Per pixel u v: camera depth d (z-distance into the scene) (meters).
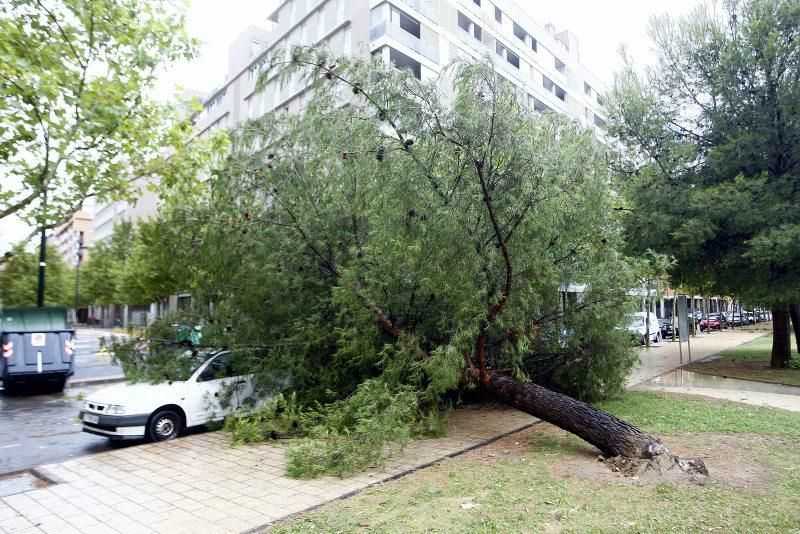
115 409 8.14
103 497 5.59
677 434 7.68
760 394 11.45
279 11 38.47
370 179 7.28
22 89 8.48
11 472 6.92
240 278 8.80
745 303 15.01
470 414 9.47
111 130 9.55
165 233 8.87
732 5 15.55
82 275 51.97
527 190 6.78
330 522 4.60
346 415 7.03
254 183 8.63
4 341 13.99
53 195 10.17
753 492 5.07
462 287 6.92
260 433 8.13
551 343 9.36
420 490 5.41
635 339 10.12
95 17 9.45
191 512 5.05
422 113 6.77
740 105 14.94
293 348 8.84
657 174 15.45
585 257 8.55
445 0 32.34
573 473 5.87
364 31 29.91
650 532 4.19
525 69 40.66
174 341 8.91
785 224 12.66
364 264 8.09
